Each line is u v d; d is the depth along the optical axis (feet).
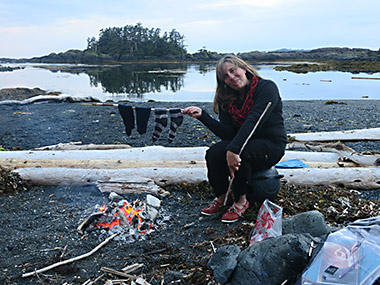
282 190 14.02
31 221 12.16
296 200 13.34
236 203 11.97
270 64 179.83
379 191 15.07
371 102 46.88
